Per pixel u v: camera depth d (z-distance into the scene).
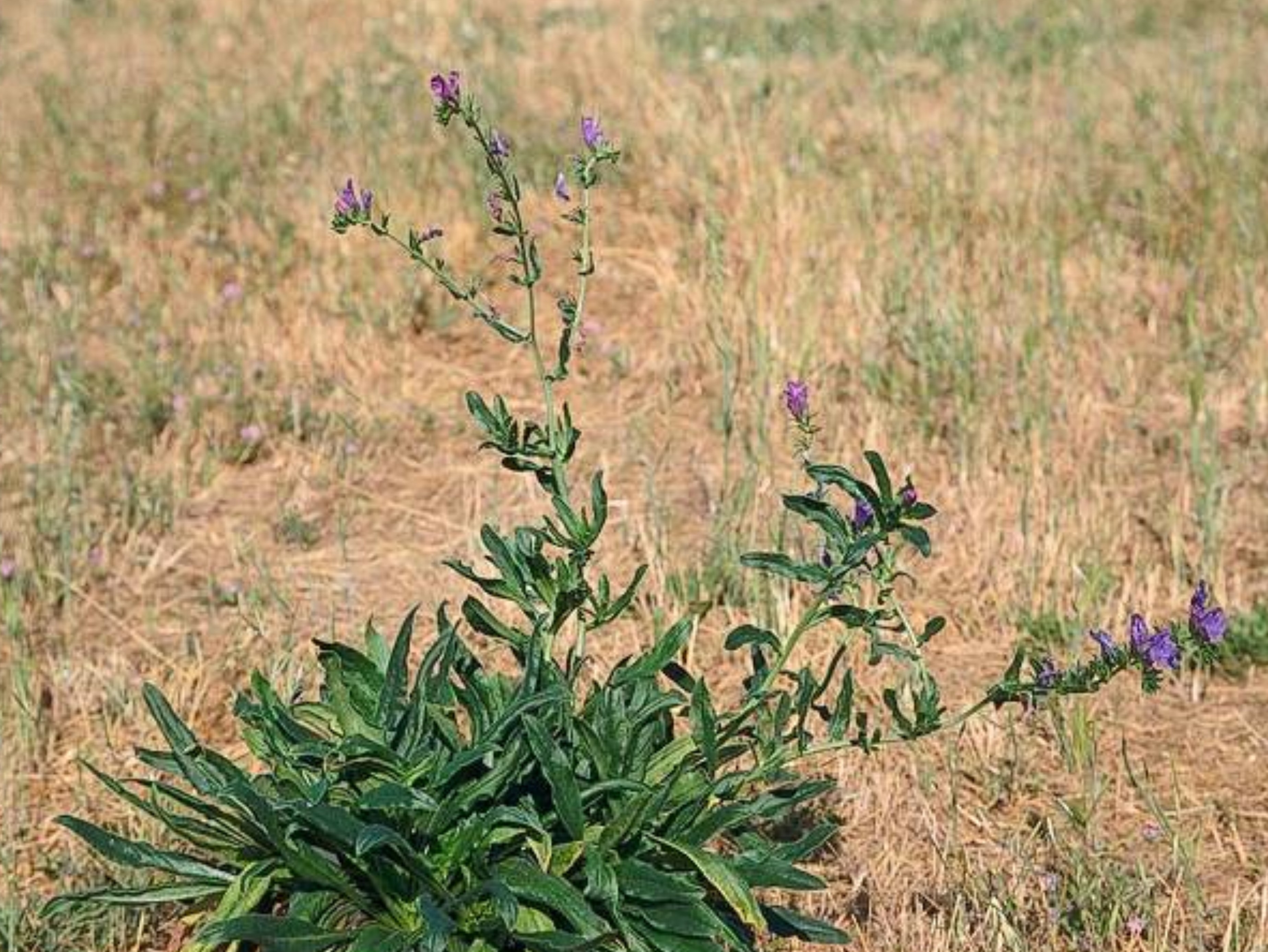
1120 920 4.95
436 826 4.20
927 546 4.20
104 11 14.95
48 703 6.30
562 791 4.16
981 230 9.88
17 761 5.86
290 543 7.38
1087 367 8.62
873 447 7.82
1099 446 7.95
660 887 4.15
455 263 9.70
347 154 10.98
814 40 14.00
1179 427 8.10
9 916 4.97
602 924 4.10
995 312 8.97
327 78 12.59
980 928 4.87
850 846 5.42
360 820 4.29
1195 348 8.51
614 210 10.35
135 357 8.62
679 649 4.58
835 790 5.61
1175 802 5.61
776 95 11.70
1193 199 10.01
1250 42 13.39
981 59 13.23
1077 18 14.22
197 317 9.16
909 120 11.41
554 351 8.95
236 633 6.62
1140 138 10.94
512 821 4.27
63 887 5.25
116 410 8.34
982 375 8.40
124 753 5.93
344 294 9.30
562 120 11.31
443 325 9.15
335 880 4.22
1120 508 7.38
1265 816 5.57
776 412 8.16
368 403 8.46
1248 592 6.80
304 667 6.32
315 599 6.90
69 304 9.20
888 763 5.75
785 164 10.56
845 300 9.00
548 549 7.05
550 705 4.49
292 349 8.82
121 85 12.64
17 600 6.74
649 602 6.73
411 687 6.12
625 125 11.17
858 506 4.36
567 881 4.25
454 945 4.18
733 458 7.91
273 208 10.28
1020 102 11.78
